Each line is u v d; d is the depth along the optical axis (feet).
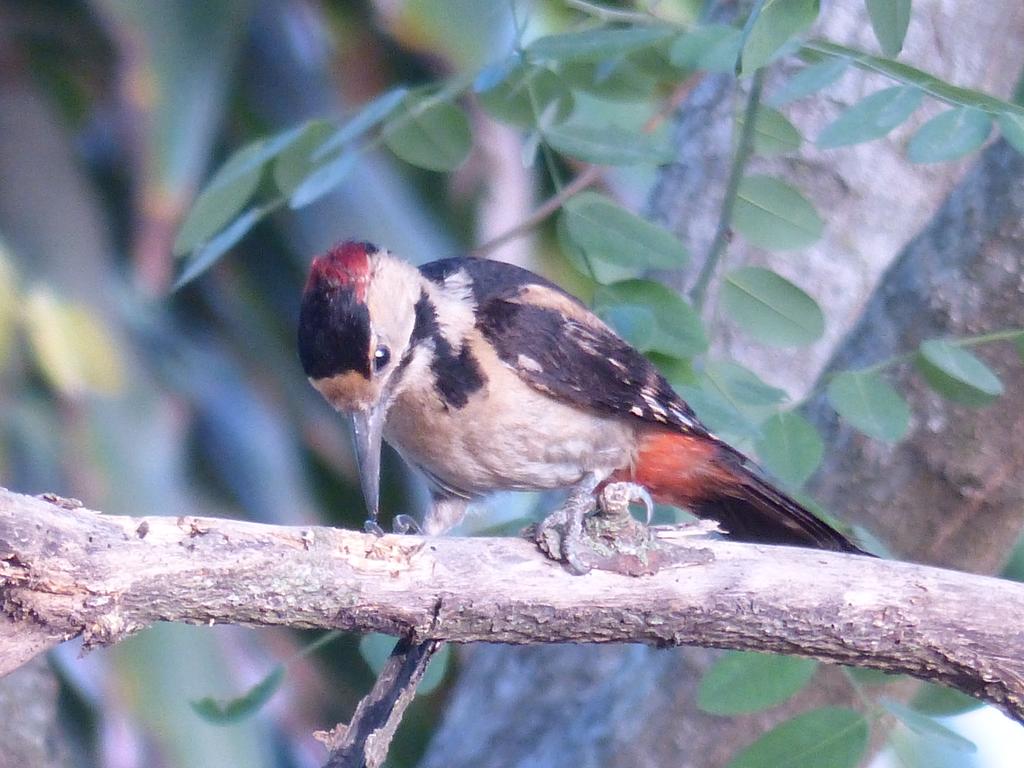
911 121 38.65
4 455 42.65
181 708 42.06
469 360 33.55
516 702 39.60
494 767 38.47
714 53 29.94
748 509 34.19
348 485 51.06
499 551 25.16
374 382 33.06
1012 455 33.40
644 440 34.24
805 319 33.35
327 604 24.23
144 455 44.55
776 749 27.66
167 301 48.88
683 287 38.93
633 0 40.09
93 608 22.79
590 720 37.14
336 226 49.16
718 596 25.38
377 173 49.98
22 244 45.44
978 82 38.73
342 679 47.26
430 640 25.59
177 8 45.03
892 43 27.81
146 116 44.78
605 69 34.01
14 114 47.42
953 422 33.37
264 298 50.42
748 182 33.37
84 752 42.52
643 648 37.29
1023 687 25.35
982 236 33.42
